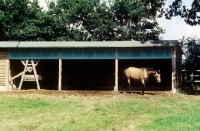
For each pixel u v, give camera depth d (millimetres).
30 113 14312
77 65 34344
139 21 56031
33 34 48406
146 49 25359
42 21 49656
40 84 33719
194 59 36219
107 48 25906
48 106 16703
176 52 25766
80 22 56656
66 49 26359
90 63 34125
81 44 25938
